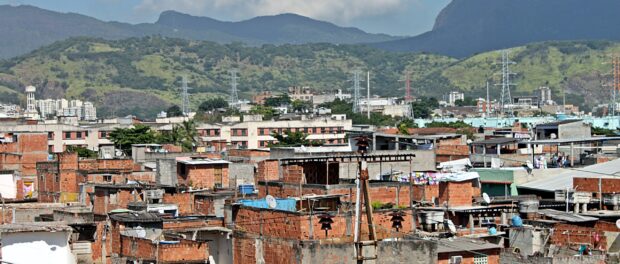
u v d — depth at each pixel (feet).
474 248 217.36
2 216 307.17
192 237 227.40
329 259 193.57
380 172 296.30
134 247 226.38
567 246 234.79
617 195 272.72
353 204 226.58
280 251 202.69
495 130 645.92
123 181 378.73
